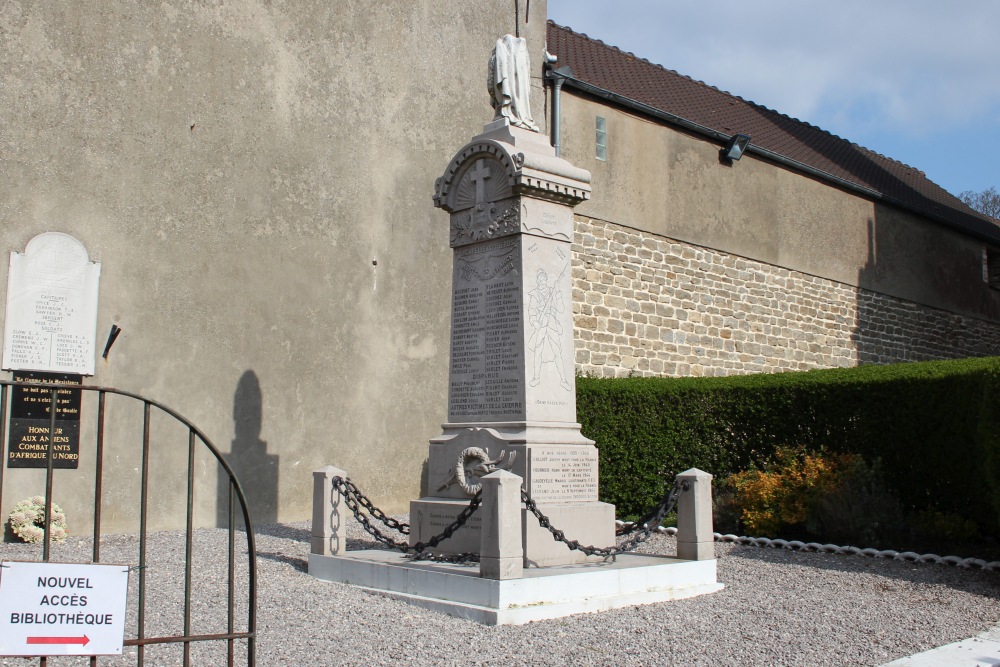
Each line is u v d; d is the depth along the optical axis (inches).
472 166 309.6
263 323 426.0
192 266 406.9
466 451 288.2
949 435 374.3
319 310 444.8
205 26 418.0
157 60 403.5
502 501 238.8
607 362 531.2
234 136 423.2
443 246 493.0
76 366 371.9
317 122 451.2
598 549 271.6
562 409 293.6
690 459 438.6
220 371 411.5
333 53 459.5
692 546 287.3
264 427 422.6
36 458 361.1
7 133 365.1
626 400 447.8
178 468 396.8
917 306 772.6
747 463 426.0
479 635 218.2
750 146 619.5
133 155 394.0
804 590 289.4
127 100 394.0
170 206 402.6
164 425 394.0
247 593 258.7
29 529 341.4
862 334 712.4
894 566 332.5
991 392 329.1
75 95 381.4
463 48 510.9
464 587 241.6
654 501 439.2
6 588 136.9
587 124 541.0
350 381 452.1
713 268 601.9
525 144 302.2
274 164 435.2
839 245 701.3
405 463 467.8
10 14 369.4
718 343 597.9
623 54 681.6
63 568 140.2
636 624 233.8
